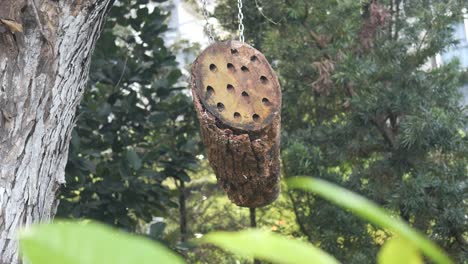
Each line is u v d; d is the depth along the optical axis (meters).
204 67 2.52
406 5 5.86
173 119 5.43
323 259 0.38
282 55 5.86
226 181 2.63
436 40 5.50
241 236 0.38
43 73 2.44
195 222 6.77
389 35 5.86
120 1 5.20
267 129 2.46
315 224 5.85
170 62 5.06
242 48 2.57
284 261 0.37
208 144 2.51
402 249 0.42
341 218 5.59
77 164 4.33
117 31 6.93
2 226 2.27
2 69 2.40
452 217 5.16
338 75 5.25
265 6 5.91
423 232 5.46
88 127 4.79
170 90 5.05
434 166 5.48
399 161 5.56
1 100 2.38
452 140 5.16
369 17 5.60
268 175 2.55
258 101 2.49
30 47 2.43
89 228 0.34
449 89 5.48
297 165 5.45
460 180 5.41
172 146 5.41
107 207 4.52
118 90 4.95
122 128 5.32
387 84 5.56
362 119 5.64
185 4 7.24
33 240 0.33
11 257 2.25
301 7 5.64
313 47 5.77
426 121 5.07
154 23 5.05
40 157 2.43
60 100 2.49
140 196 4.64
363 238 5.66
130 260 0.33
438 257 0.41
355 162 6.04
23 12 2.43
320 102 6.21
